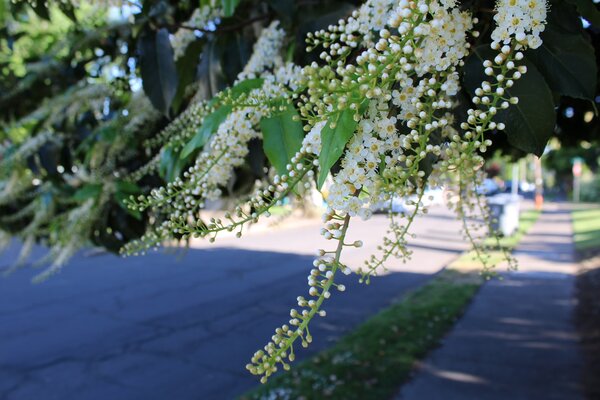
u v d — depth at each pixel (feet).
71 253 6.19
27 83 7.50
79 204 6.54
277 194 2.69
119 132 5.97
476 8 2.97
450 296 22.43
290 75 3.39
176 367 15.30
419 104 2.29
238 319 20.47
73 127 6.87
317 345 16.81
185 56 5.24
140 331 18.97
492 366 14.08
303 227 54.08
